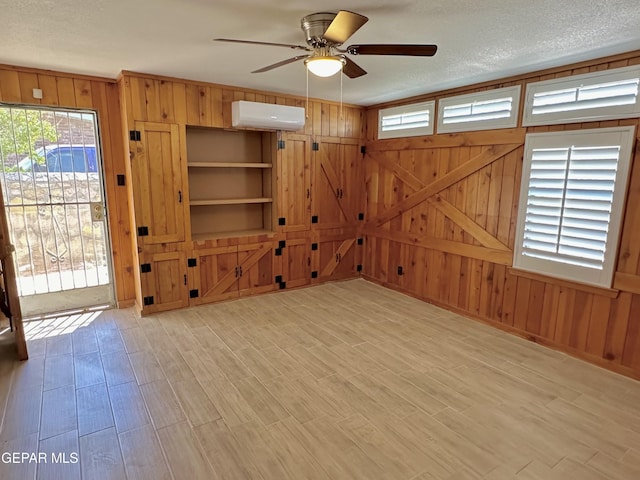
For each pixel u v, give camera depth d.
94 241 4.04
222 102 4.09
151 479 1.89
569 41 2.55
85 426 2.27
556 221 3.24
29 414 2.37
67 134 3.75
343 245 5.35
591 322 3.09
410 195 4.65
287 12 2.16
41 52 2.94
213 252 4.31
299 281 5.04
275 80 3.81
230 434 2.21
